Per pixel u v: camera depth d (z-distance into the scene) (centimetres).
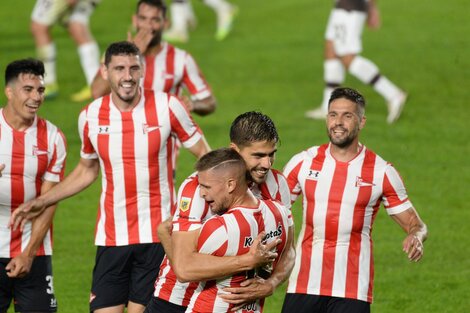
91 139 2292
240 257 1742
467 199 3725
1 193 2248
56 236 3328
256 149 1820
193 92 2898
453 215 3566
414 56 5597
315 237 2148
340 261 2131
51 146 2273
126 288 2316
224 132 4406
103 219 2320
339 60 4553
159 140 2284
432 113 4741
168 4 6806
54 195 2277
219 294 1795
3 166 2184
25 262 2227
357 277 2131
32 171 2258
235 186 1767
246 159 1831
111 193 2302
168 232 1905
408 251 2062
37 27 4841
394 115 4550
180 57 2862
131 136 2272
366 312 2130
